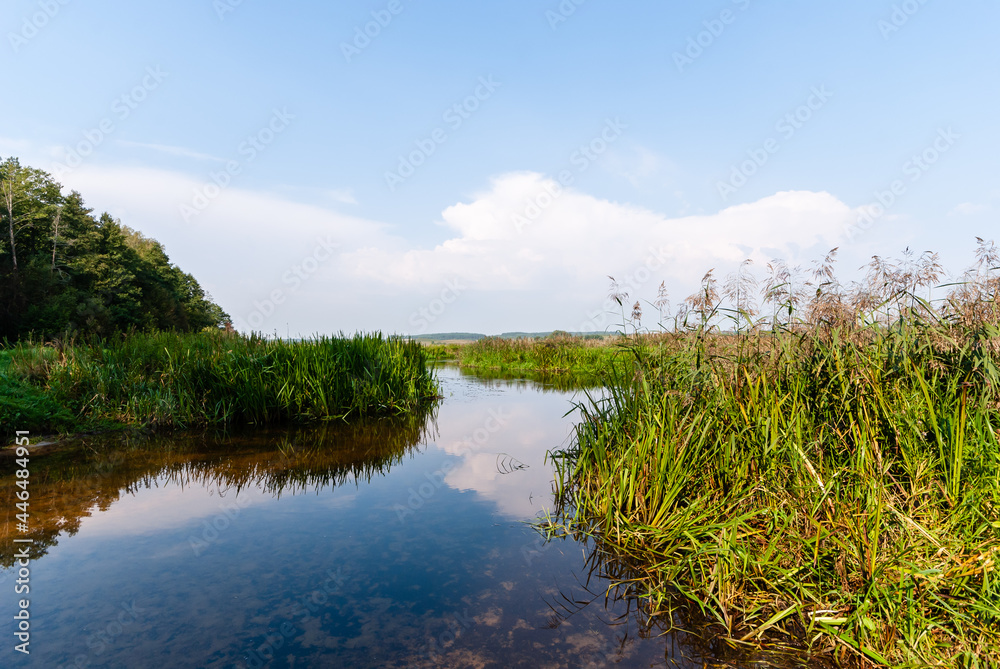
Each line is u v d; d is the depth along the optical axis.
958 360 3.16
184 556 2.95
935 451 2.69
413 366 9.01
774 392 3.20
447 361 22.89
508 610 2.39
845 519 2.38
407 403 8.18
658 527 2.94
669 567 2.62
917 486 2.58
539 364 16.91
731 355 3.67
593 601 2.48
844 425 3.05
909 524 2.28
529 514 3.69
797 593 2.27
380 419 7.43
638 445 3.35
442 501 3.97
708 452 3.20
